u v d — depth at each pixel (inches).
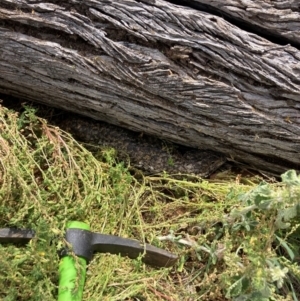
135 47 23.2
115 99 25.3
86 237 23.0
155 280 24.2
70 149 26.1
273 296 22.9
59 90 26.2
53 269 22.1
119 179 26.7
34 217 22.4
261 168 28.5
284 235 25.0
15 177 22.8
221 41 22.5
